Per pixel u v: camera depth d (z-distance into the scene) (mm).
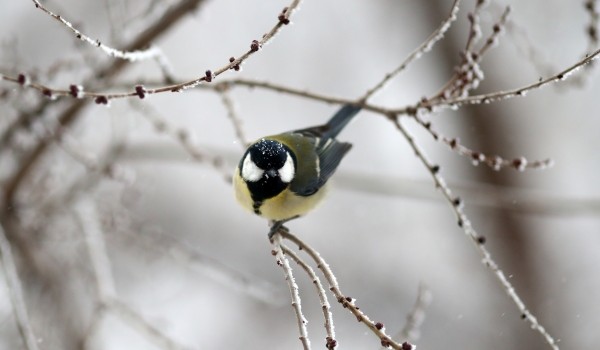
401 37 16641
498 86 16094
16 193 10164
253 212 7535
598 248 15703
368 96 7121
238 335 14156
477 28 6668
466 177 16422
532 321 6020
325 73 16688
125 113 10031
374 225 15438
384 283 15031
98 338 10070
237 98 16312
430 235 15516
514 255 15531
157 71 14594
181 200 15266
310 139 8016
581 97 16312
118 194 11180
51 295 10117
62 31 13695
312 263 14789
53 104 8961
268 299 10594
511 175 16234
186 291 14234
